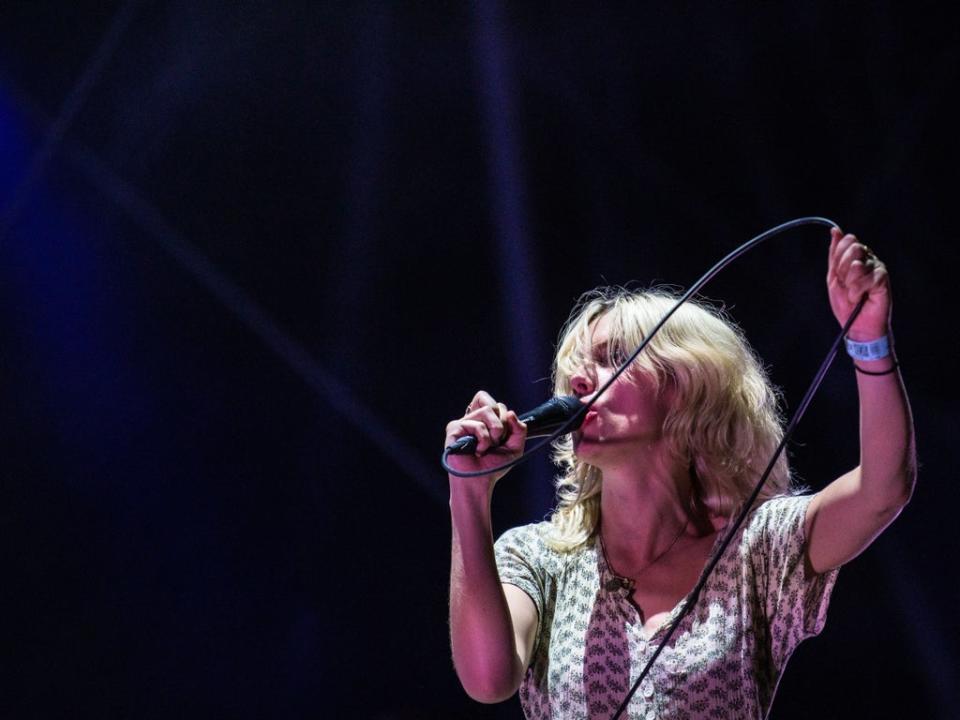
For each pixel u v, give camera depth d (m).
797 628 1.94
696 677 1.88
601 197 7.99
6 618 7.46
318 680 7.64
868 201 7.53
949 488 7.43
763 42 7.62
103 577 7.59
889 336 1.77
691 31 7.64
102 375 7.70
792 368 7.66
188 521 7.76
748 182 7.81
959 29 7.22
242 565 7.78
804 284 7.69
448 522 7.92
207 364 7.91
